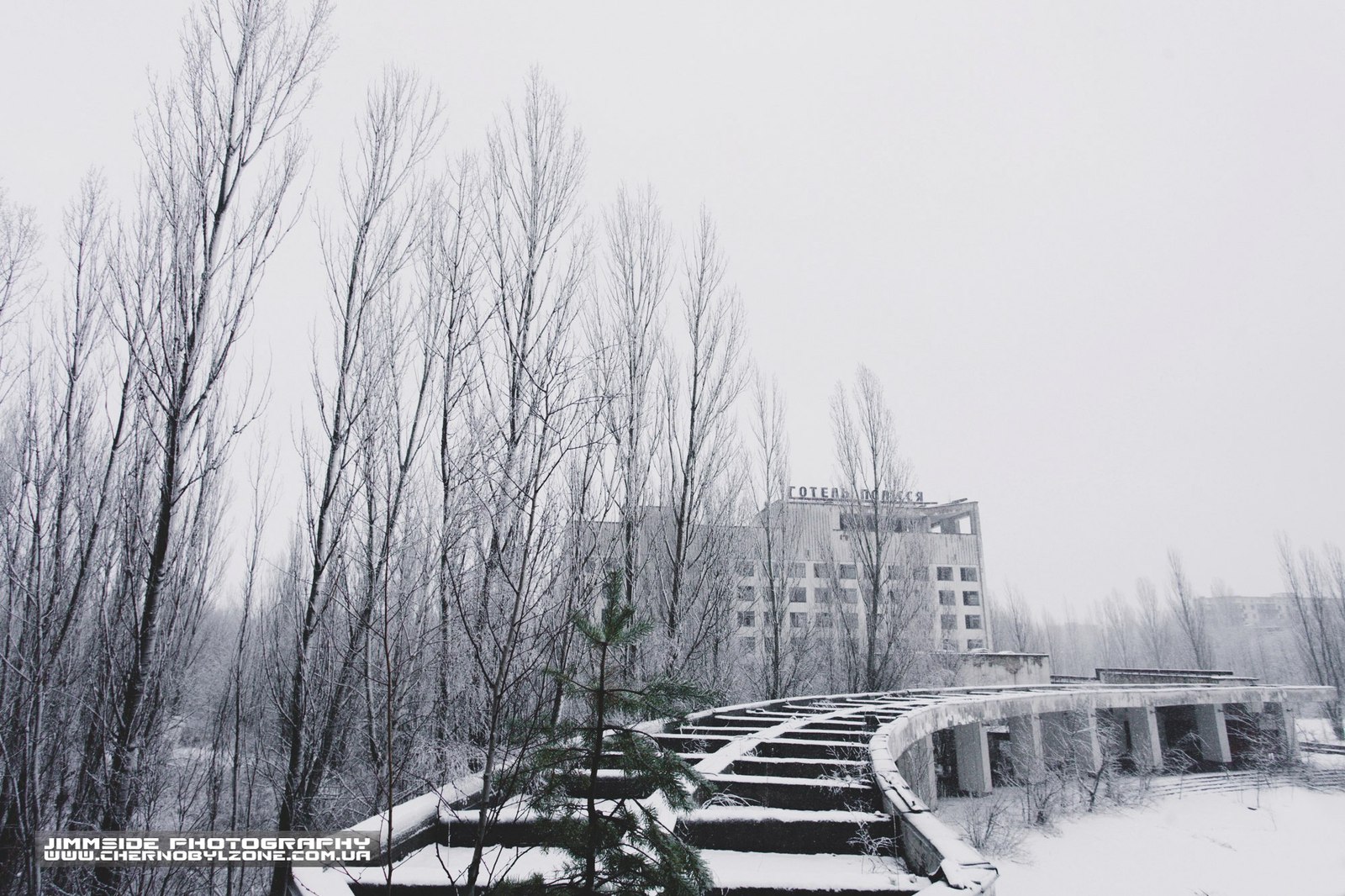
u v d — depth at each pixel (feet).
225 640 43.65
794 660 84.23
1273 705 93.30
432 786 20.04
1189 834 61.57
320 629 32.14
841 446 104.94
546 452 17.60
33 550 30.68
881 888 17.31
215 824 29.45
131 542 31.68
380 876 17.31
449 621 26.73
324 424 34.94
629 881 12.12
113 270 32.50
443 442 34.91
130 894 25.90
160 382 30.73
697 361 65.36
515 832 19.90
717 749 36.17
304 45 36.88
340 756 31.01
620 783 19.22
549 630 17.04
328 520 33.53
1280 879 51.80
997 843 53.36
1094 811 66.64
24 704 27.20
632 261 56.59
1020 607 230.89
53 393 34.45
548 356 25.44
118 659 30.55
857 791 25.66
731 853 21.58
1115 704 78.38
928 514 196.85
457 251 40.09
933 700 62.49
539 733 13.34
